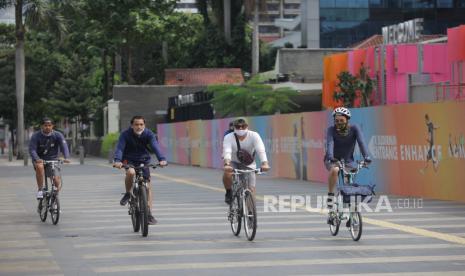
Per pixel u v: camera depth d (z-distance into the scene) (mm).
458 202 38031
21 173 74750
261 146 26500
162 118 132125
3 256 23047
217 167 78688
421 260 21266
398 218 31344
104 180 62125
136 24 135875
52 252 23734
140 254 23016
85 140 153500
